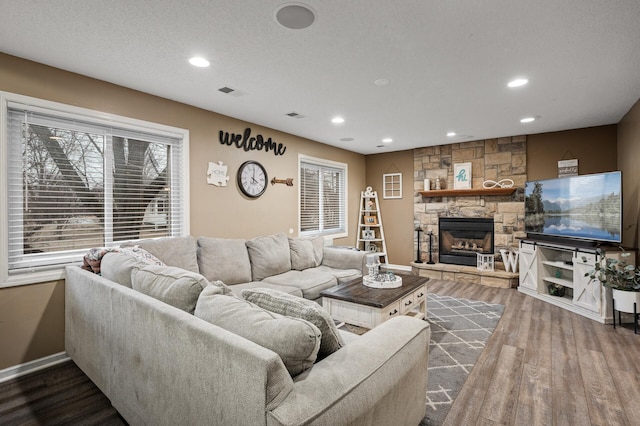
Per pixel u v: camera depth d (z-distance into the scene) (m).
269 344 1.13
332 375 1.13
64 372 2.44
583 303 3.64
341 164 6.10
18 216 2.47
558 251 4.45
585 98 3.36
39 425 1.84
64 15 1.89
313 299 3.26
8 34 2.10
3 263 2.34
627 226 3.88
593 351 2.73
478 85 2.98
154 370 1.47
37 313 2.50
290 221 4.88
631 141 3.72
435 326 3.31
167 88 3.04
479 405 1.99
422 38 2.15
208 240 3.26
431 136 5.12
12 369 2.38
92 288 2.06
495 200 5.35
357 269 4.04
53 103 2.55
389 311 2.68
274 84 2.95
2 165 2.33
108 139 2.96
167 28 2.04
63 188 2.70
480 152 5.44
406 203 6.34
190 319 1.30
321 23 1.98
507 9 1.84
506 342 2.92
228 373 1.07
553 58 2.45
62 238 2.70
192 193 3.54
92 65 2.55
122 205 3.06
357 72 2.70
